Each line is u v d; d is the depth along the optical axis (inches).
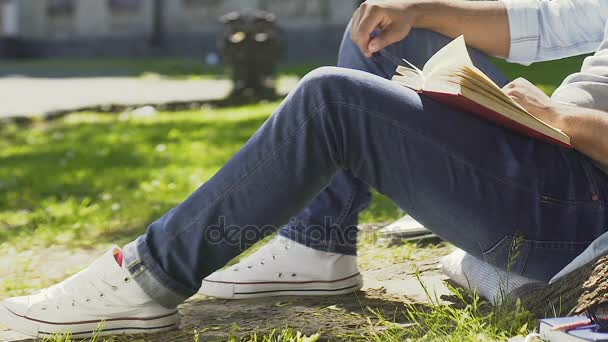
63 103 797.2
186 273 133.9
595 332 108.5
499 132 122.6
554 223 122.0
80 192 372.8
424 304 153.9
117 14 1697.8
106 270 138.0
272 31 821.2
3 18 1749.5
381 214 259.3
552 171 121.7
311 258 162.6
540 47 148.0
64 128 647.8
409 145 122.0
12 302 141.8
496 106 117.3
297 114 124.0
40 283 212.2
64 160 479.8
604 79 126.5
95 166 450.6
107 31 1710.1
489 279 143.0
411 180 123.3
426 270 179.5
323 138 124.3
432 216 125.6
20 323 140.8
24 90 935.0
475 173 121.1
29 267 232.2
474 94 116.8
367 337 134.2
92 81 1045.8
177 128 608.4
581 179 122.5
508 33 147.2
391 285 169.9
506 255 123.8
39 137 604.7
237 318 150.9
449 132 121.1
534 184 121.3
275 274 163.3
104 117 721.0
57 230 284.2
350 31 151.7
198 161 452.8
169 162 452.8
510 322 126.4
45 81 1057.5
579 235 122.3
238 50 805.9
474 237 124.6
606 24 132.3
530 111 123.3
